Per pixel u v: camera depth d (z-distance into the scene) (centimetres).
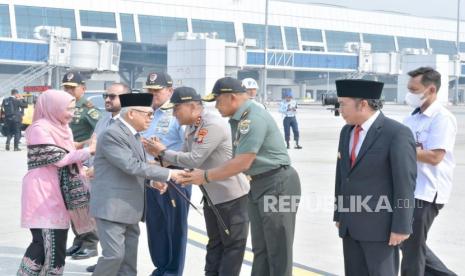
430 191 484
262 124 458
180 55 5269
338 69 7706
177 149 576
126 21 7044
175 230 576
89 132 669
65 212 493
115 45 5688
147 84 575
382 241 402
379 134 398
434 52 9862
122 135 462
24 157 1585
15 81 5716
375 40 9181
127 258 497
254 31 7944
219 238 553
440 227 797
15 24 6281
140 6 7144
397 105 6750
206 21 7588
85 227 502
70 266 617
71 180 493
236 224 525
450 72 7394
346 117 403
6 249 674
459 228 791
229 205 522
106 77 7081
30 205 487
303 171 1324
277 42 8125
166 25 7306
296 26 8325
